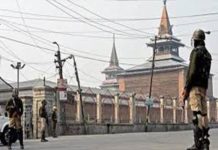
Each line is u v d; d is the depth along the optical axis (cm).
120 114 5109
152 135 2609
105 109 4919
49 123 3156
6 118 1970
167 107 6288
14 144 1995
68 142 1936
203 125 846
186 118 6388
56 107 3048
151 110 5912
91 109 4728
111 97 5050
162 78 10844
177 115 6366
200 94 844
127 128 4409
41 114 2325
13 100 1642
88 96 4741
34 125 3231
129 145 1549
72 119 4109
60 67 3984
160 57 11231
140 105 5697
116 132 4231
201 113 843
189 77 843
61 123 3394
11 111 1642
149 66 11131
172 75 10694
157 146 1461
